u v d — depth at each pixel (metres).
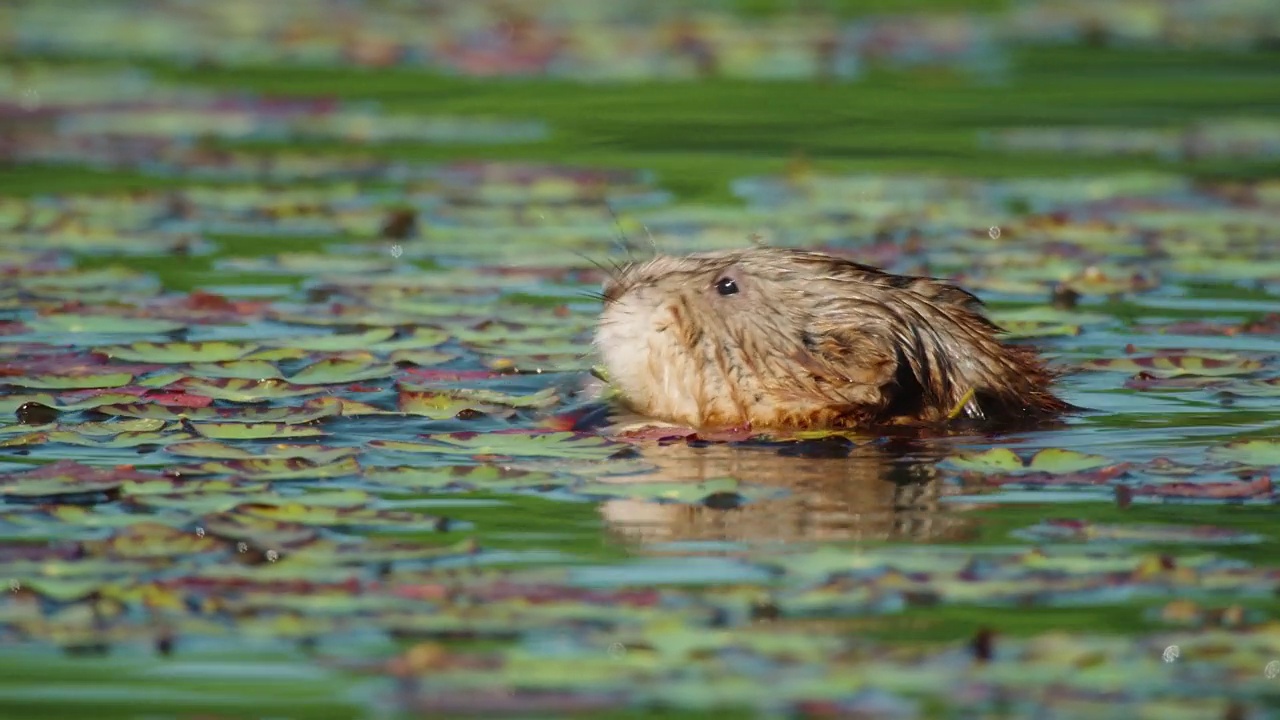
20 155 36.03
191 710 12.40
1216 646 13.26
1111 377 21.86
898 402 19.80
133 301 25.08
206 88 43.19
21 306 24.62
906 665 13.02
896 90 43.09
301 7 54.78
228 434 18.98
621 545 15.59
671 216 30.72
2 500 16.55
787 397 19.72
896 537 15.75
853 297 20.11
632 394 20.61
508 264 27.77
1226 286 26.77
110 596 14.27
